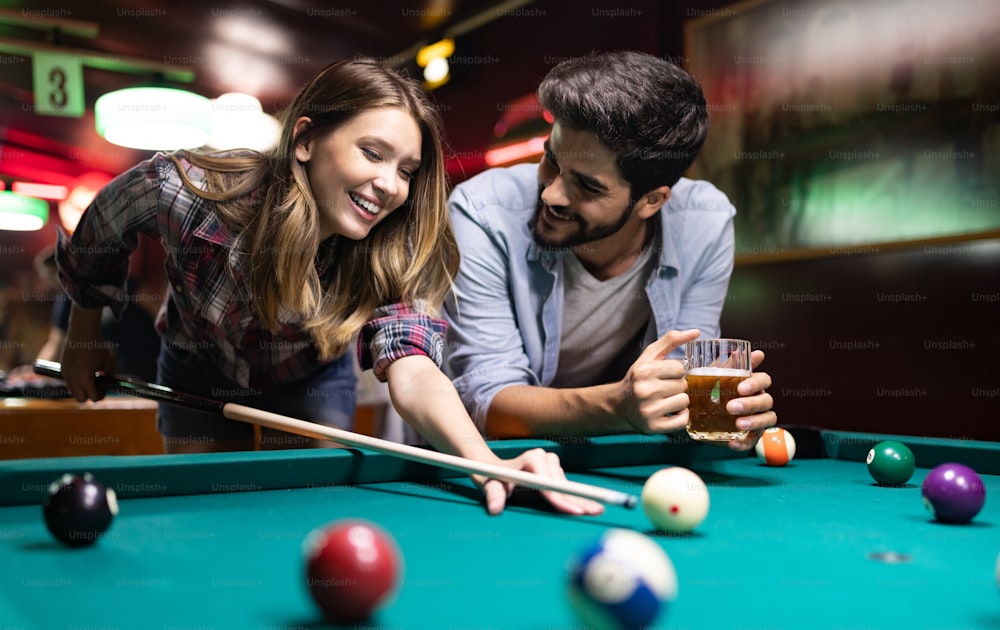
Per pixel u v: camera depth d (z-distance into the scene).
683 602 0.83
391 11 5.34
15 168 8.63
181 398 2.14
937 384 3.82
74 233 2.32
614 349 3.15
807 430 2.29
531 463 1.48
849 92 4.03
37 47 5.48
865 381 4.09
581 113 2.44
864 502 1.49
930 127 3.76
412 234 2.21
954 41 3.66
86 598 0.84
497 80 5.64
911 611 0.80
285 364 2.50
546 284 2.84
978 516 1.34
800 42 4.19
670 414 1.95
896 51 3.86
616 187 2.58
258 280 2.15
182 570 0.95
